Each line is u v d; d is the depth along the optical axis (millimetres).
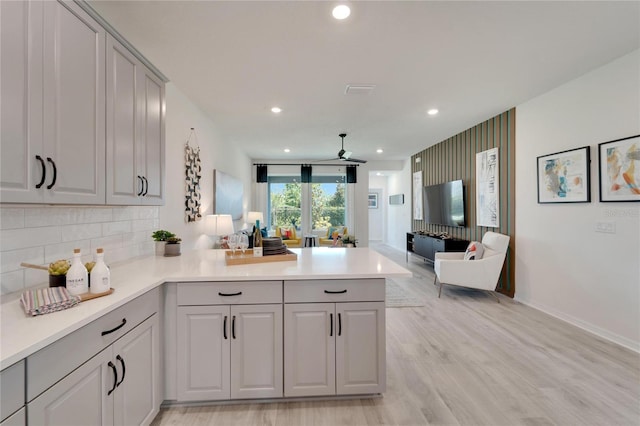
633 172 2506
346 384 1870
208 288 1786
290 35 2195
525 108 3664
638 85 2469
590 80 2852
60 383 1023
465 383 2119
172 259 2338
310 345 1843
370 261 2197
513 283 3967
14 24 1104
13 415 863
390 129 4887
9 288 1387
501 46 2361
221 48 2373
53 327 1020
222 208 4730
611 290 2719
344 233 7566
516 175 3857
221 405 1894
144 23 2041
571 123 3062
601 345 2645
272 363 1829
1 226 1355
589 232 2912
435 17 1989
